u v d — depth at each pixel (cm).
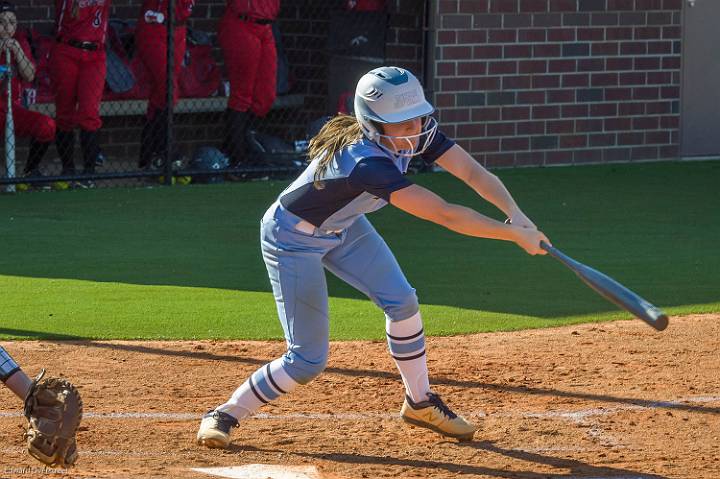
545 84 5341
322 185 1655
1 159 5178
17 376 1362
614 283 1491
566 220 4119
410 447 1825
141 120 5525
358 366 2353
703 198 4616
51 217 4025
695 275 3266
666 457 1781
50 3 5375
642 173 5222
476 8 5162
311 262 1731
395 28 5303
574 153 5447
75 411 1341
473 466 1730
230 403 1806
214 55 5703
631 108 5522
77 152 5322
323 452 1792
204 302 2916
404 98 1609
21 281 3116
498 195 1742
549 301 2966
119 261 3381
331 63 5225
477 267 3366
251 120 5212
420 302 2938
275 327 2689
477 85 5219
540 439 1873
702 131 5681
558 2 5300
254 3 4878
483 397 2134
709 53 5628
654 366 2352
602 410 2042
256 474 1670
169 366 2359
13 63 4541
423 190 1595
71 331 2622
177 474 1659
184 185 4709
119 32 5259
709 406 2069
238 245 3638
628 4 5438
